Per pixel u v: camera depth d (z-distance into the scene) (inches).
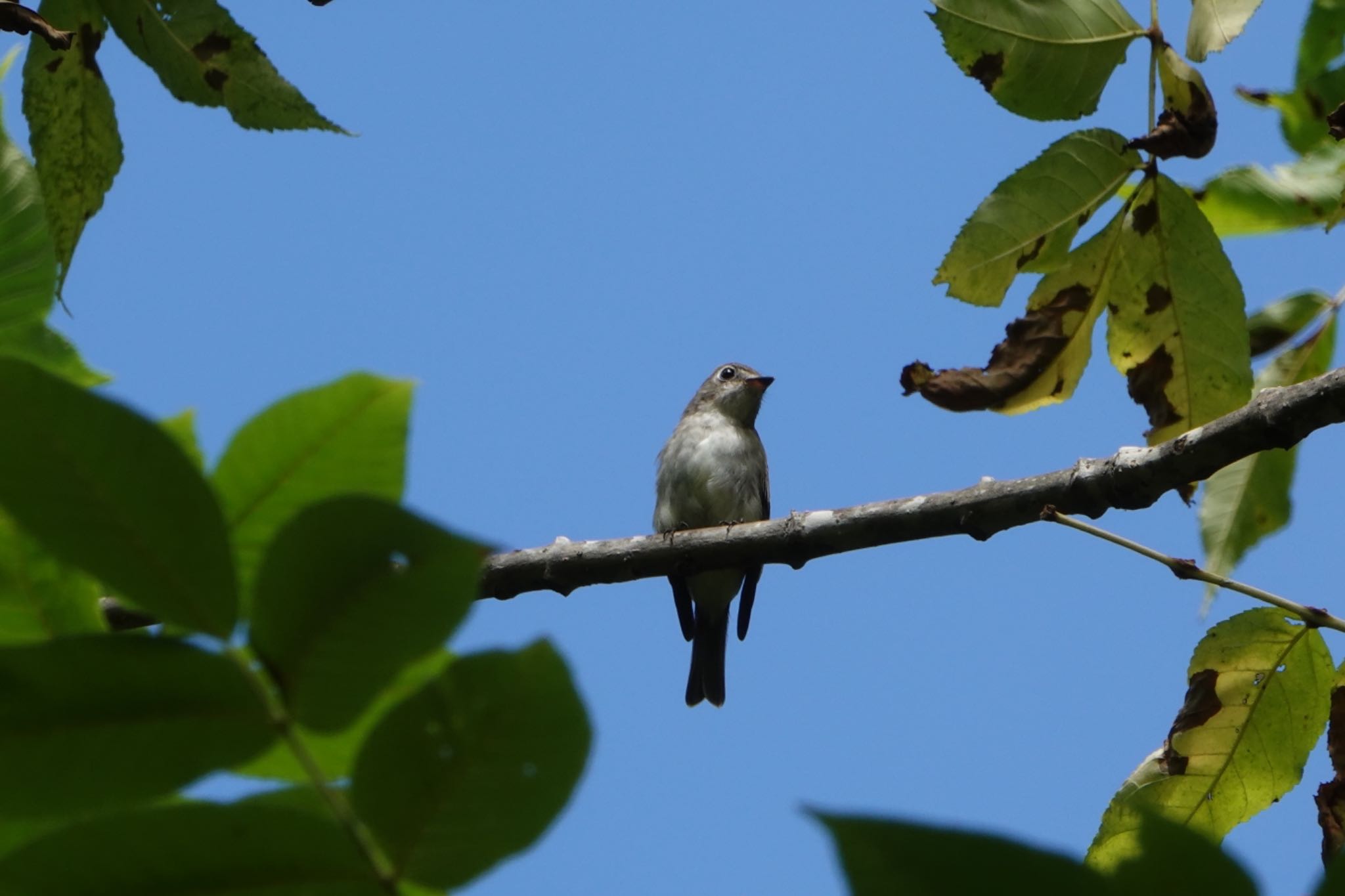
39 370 95.0
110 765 107.0
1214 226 306.8
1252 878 98.0
